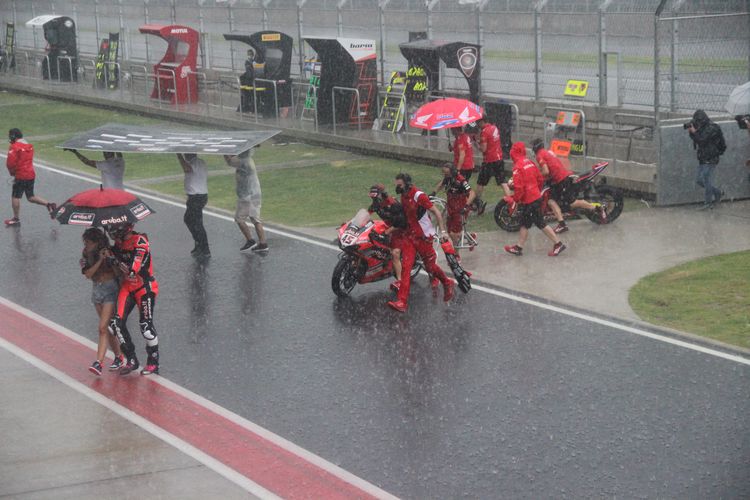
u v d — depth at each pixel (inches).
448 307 859.4
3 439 596.1
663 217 1165.1
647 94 1408.7
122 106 2301.9
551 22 1525.6
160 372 715.4
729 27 1309.1
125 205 690.2
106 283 697.0
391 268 903.7
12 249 1107.3
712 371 687.7
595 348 741.9
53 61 2760.8
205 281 959.6
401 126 1763.0
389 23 1841.8
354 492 519.5
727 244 1029.2
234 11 2283.5
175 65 2235.5
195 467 552.4
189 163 1030.4
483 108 1590.8
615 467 543.8
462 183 997.2
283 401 655.1
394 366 717.3
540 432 594.2
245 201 1054.4
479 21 1651.1
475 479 533.6
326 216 1236.5
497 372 698.2
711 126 1173.1
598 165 1132.5
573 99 1498.5
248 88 2020.2
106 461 561.9
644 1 1424.7
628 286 896.9
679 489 515.5
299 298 896.9
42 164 1675.7
